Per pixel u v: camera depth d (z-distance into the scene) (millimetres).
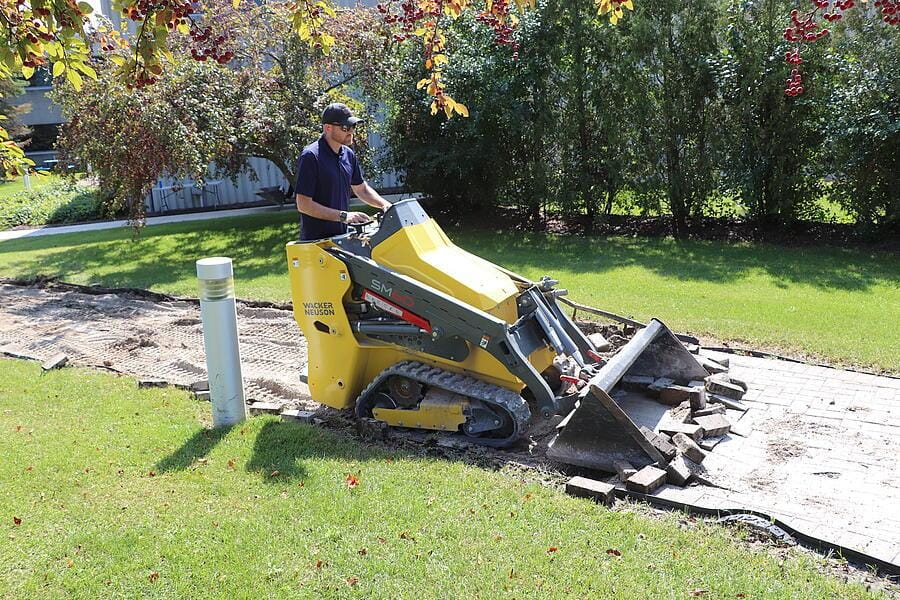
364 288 5512
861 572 3627
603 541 3877
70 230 17688
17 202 21156
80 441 5410
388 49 14320
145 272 12031
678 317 8070
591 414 4695
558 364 5770
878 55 11094
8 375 7090
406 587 3533
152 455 5137
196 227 16500
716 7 12328
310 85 14180
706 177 13023
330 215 5602
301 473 4758
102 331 8867
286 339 8219
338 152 5895
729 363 6504
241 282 10883
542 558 3725
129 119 12461
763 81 11969
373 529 4039
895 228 12234
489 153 14023
